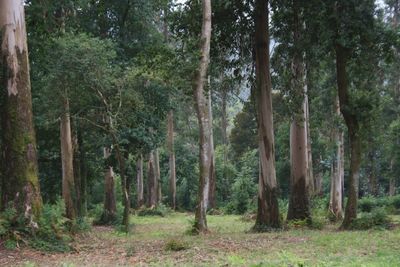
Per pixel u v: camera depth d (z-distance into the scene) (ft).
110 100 61.98
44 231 41.01
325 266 27.55
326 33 56.44
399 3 103.71
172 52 52.60
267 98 60.34
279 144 142.92
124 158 69.51
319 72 76.48
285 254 29.30
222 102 161.79
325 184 160.15
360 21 54.75
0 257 35.27
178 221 92.99
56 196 82.99
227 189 157.58
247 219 89.92
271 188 59.72
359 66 59.31
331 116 94.53
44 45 58.95
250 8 60.90
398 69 103.60
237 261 29.37
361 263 28.91
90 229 57.26
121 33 77.30
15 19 43.29
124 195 63.05
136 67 64.08
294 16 63.16
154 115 71.72
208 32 52.24
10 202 41.29
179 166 164.35
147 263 32.50
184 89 52.49
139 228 72.43
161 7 74.43
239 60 65.51
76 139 69.72
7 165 41.98
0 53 43.39
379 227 55.31
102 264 32.17
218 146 166.81
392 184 142.00
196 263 31.09
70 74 55.72
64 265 30.58
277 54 67.97
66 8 63.46
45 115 61.67
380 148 139.23
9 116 42.42
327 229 60.03
